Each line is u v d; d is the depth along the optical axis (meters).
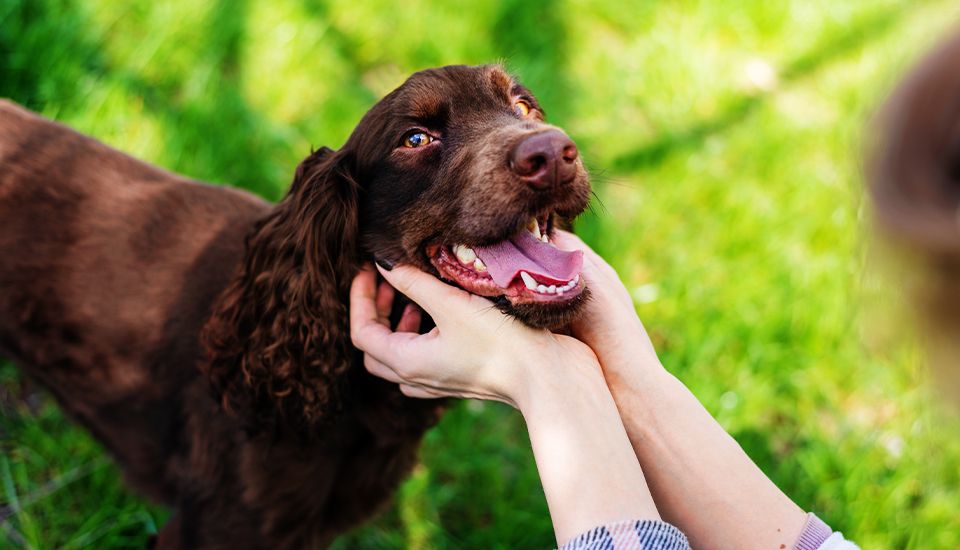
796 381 3.38
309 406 2.21
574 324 1.92
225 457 2.30
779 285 3.64
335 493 2.45
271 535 2.32
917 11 4.97
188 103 3.69
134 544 2.75
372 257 2.17
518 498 3.00
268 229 2.25
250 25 4.06
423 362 1.88
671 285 3.61
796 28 5.02
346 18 4.36
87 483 2.84
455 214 2.00
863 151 0.64
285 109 3.97
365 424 2.32
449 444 3.13
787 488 3.08
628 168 4.16
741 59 4.88
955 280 0.54
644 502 1.49
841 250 3.84
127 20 3.95
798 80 4.80
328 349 2.17
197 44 3.95
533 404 1.69
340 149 2.22
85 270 2.43
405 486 2.97
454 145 2.05
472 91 2.14
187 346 2.38
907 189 0.56
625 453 1.58
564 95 4.43
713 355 3.40
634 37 4.85
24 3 3.75
